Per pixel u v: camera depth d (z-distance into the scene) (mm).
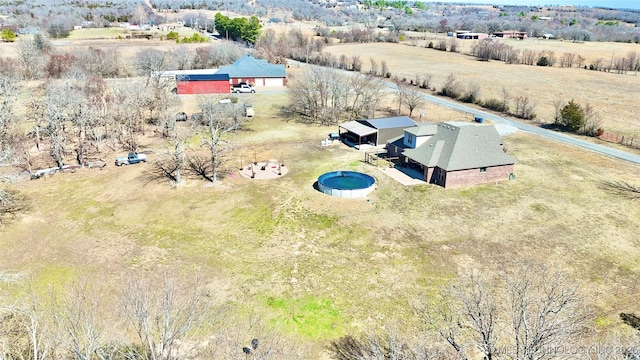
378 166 55625
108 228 41188
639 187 49500
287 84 104688
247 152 61125
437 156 50469
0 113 58844
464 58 146500
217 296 31922
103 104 66562
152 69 88500
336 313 30578
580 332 25828
